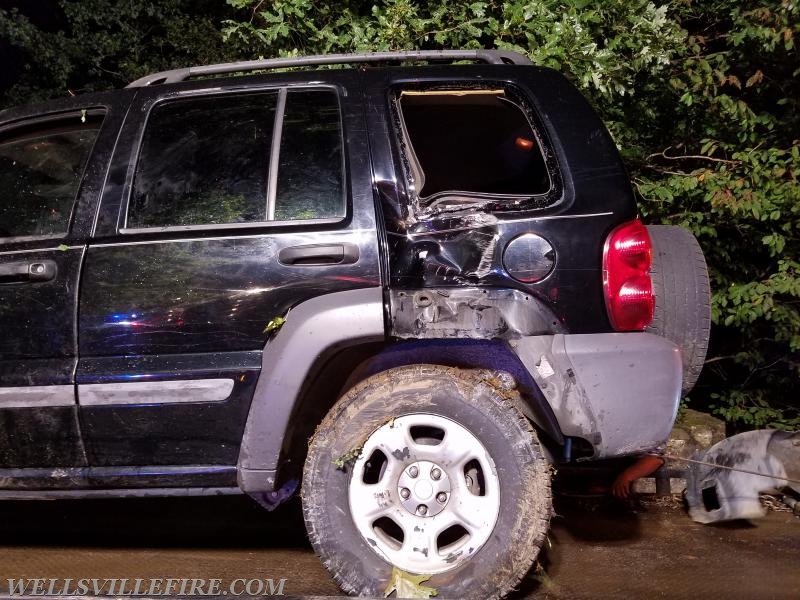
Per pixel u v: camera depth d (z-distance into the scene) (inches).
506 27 217.0
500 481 115.1
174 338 123.6
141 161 132.9
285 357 119.9
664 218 241.1
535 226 121.2
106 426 124.0
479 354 123.3
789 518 166.4
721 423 203.8
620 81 221.0
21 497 127.8
